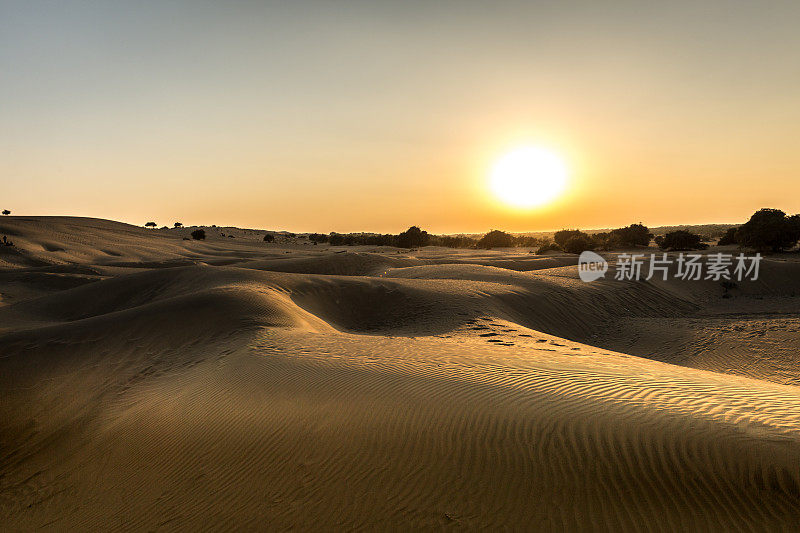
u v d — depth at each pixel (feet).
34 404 36.45
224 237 418.72
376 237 405.59
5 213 353.51
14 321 73.51
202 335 46.44
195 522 17.51
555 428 19.01
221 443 22.31
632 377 26.58
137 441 25.48
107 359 43.39
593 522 14.60
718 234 366.22
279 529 16.12
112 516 19.51
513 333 53.88
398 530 15.19
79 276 129.49
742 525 13.99
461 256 214.28
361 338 41.47
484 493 16.16
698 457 16.47
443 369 28.35
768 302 96.17
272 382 27.94
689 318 81.20
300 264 168.14
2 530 20.80
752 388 25.32
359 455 19.03
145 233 330.34
